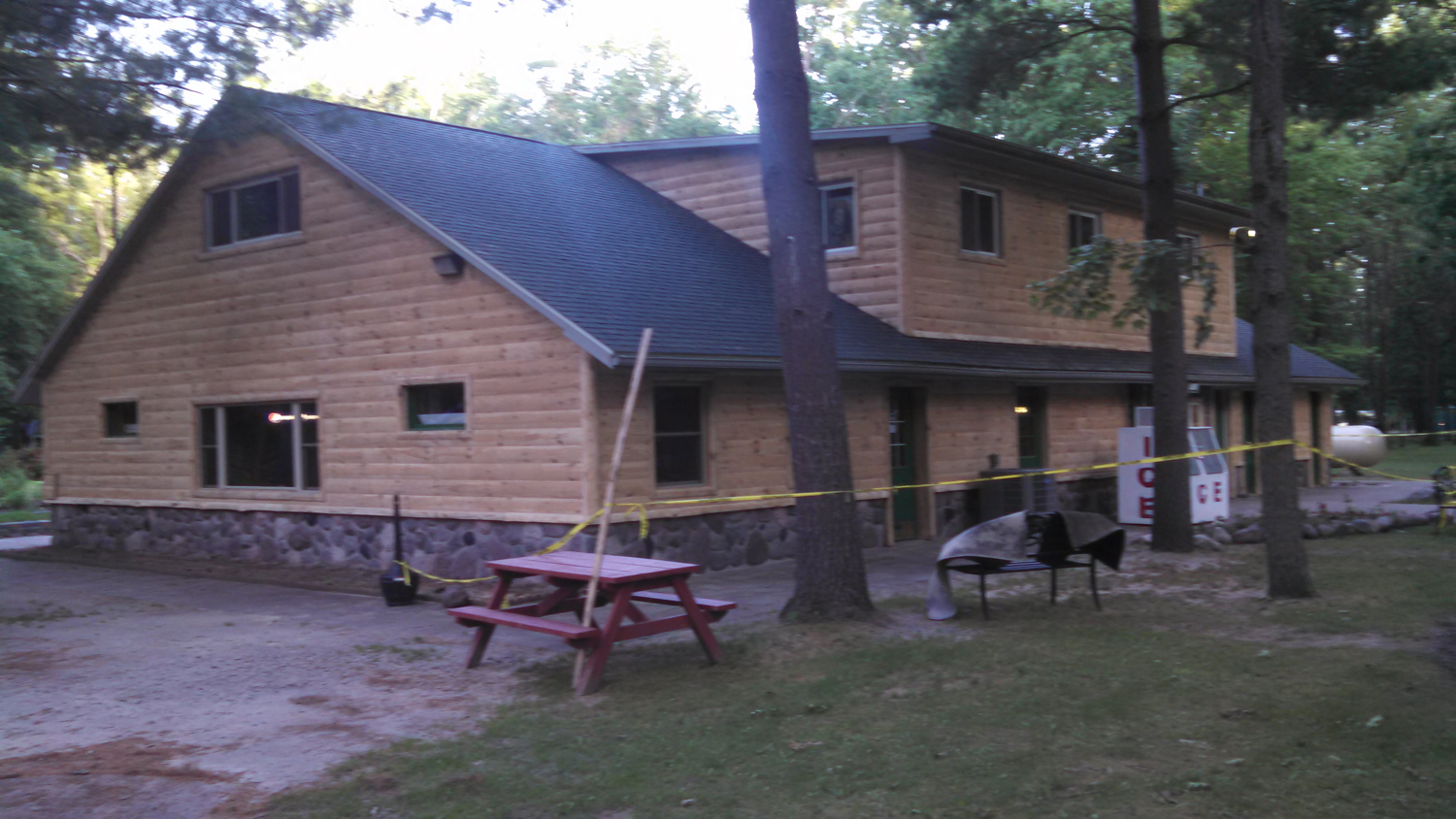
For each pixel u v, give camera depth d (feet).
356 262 42.57
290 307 44.93
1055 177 55.83
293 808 15.65
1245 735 17.57
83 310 53.06
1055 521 28.73
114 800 15.96
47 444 55.98
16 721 20.30
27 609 34.55
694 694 21.49
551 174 51.80
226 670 24.70
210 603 35.63
